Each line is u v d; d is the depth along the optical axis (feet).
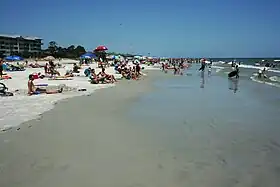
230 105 57.82
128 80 114.83
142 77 133.08
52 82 92.22
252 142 33.19
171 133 36.70
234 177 23.88
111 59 280.31
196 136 35.47
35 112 47.03
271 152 29.78
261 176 24.09
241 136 35.60
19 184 22.33
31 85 65.26
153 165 26.32
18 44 444.14
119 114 47.52
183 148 30.96
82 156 28.27
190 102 61.41
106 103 57.31
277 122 43.01
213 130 38.29
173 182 22.97
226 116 46.98
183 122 42.68
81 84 89.30
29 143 31.83
